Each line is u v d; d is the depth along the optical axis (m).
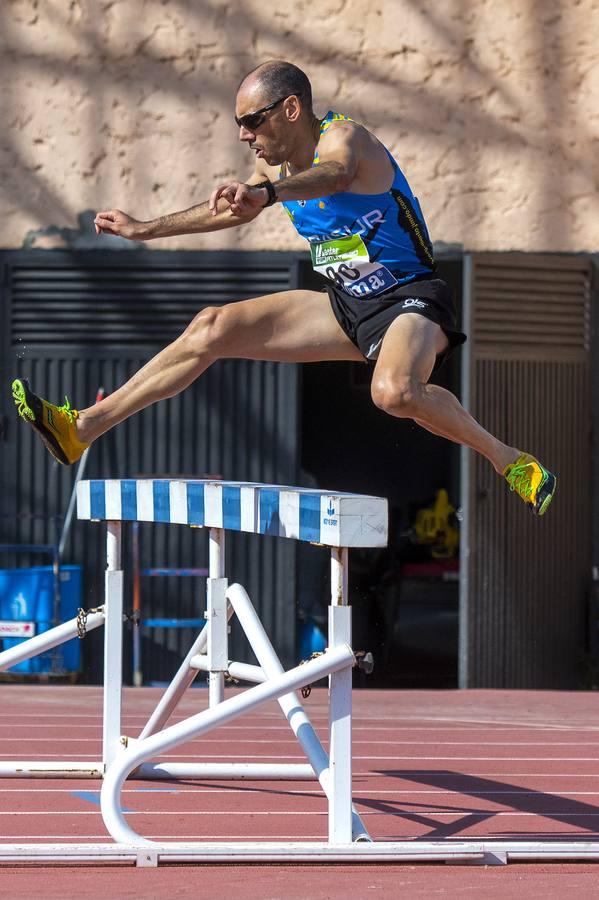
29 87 25.80
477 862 10.35
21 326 26.11
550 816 12.43
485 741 16.86
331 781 10.27
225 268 25.84
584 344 26.19
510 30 25.62
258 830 11.66
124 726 17.41
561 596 25.97
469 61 25.69
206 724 10.38
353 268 11.82
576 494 26.16
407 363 11.13
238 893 9.34
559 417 25.95
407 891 9.46
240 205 10.12
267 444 26.14
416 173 25.77
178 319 25.97
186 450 26.22
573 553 26.16
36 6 25.70
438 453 34.97
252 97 11.51
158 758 15.04
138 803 12.68
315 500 9.40
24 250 26.00
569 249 25.89
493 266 25.31
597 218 25.89
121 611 13.17
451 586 29.98
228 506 10.79
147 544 26.16
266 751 15.62
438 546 30.50
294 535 9.75
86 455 26.14
